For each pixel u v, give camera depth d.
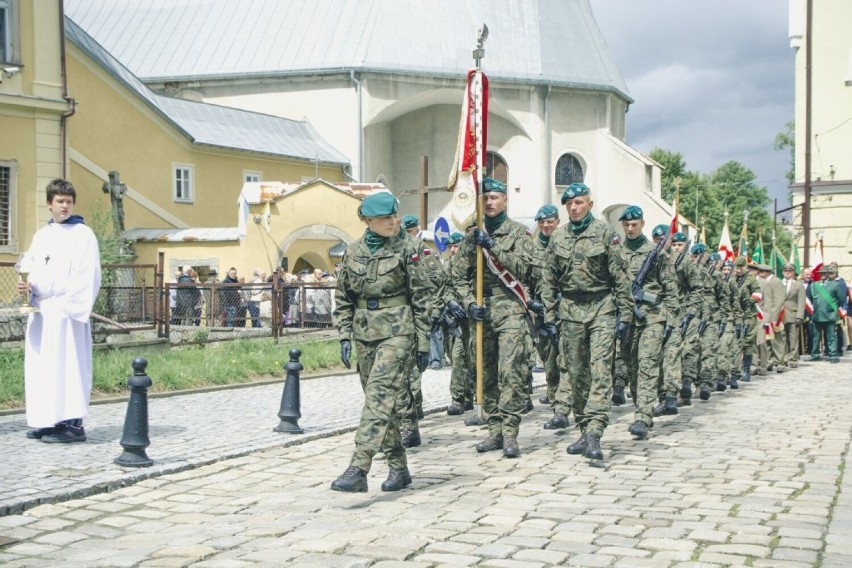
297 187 28.06
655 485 6.89
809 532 5.49
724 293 14.42
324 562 4.89
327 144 37.84
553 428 9.95
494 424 8.43
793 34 31.39
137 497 6.61
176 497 6.60
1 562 5.01
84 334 8.62
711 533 5.46
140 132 29.52
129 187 29.12
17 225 21.58
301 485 6.98
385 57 37.97
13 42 21.50
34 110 21.81
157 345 16.05
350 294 6.82
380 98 37.94
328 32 39.16
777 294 18.19
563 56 41.25
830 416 11.06
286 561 4.93
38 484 6.74
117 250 25.77
